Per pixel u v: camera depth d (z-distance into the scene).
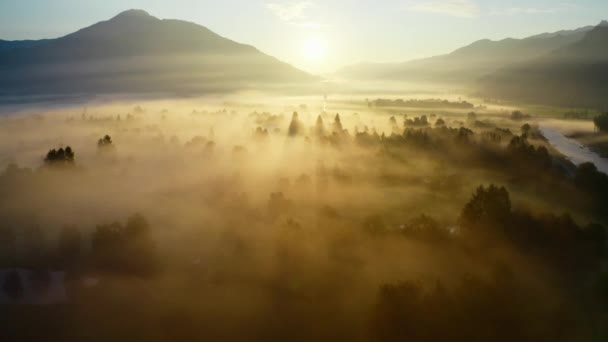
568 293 75.12
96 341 74.62
